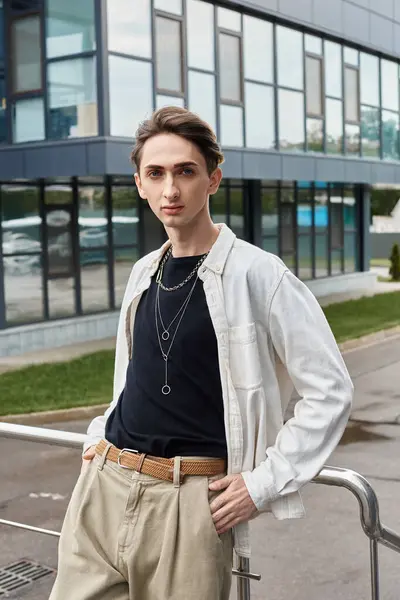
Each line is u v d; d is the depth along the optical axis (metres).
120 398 2.13
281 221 21.73
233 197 20.05
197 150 1.93
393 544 2.25
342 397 1.91
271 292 1.93
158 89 15.10
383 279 29.28
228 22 17.23
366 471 7.10
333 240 24.17
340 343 14.82
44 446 8.24
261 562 4.86
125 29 14.27
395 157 24.42
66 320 15.55
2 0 14.92
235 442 1.91
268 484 1.87
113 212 16.55
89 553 2.06
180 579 1.93
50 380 11.57
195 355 1.94
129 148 14.02
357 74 22.34
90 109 14.01
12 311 14.75
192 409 1.96
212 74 16.72
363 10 21.86
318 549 5.05
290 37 19.34
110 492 2.04
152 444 1.98
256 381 1.92
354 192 25.09
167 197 1.93
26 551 5.12
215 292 1.95
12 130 15.10
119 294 16.80
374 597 2.20
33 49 14.66
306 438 1.89
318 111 20.53
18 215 14.80
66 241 15.70
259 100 18.36
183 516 1.93
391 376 12.16
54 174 14.09
